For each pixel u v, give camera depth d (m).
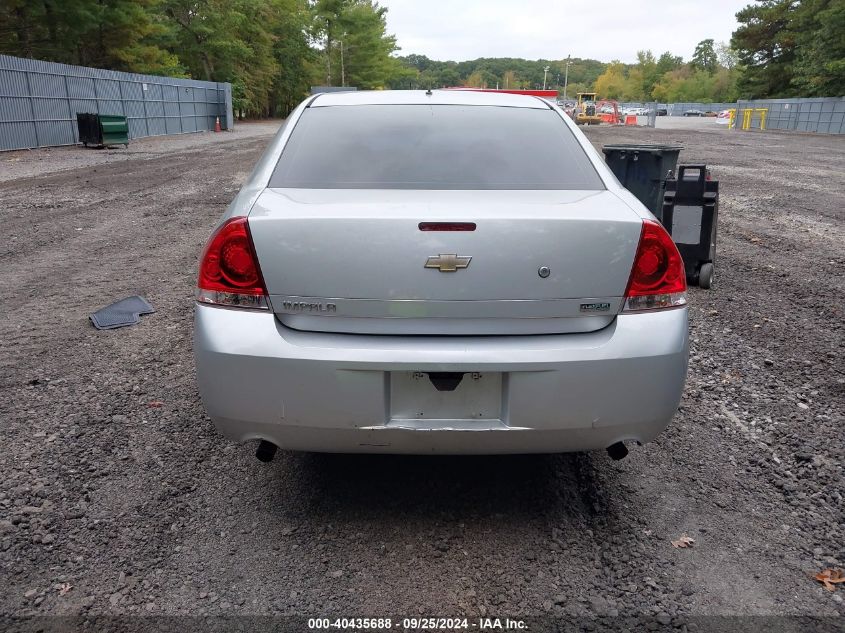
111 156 21.91
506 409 2.47
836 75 49.66
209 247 2.57
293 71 76.31
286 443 2.57
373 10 87.69
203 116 42.56
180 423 3.66
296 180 2.88
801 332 5.25
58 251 7.97
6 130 22.89
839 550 2.62
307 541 2.66
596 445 2.58
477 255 2.41
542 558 2.57
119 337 5.03
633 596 2.37
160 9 52.62
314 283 2.45
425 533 2.72
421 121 3.25
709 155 22.84
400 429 2.47
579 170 3.00
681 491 3.05
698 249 6.42
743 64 67.44
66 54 37.47
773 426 3.68
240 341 2.47
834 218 10.52
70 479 3.08
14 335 5.04
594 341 2.49
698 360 4.66
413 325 2.45
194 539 2.67
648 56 157.50
